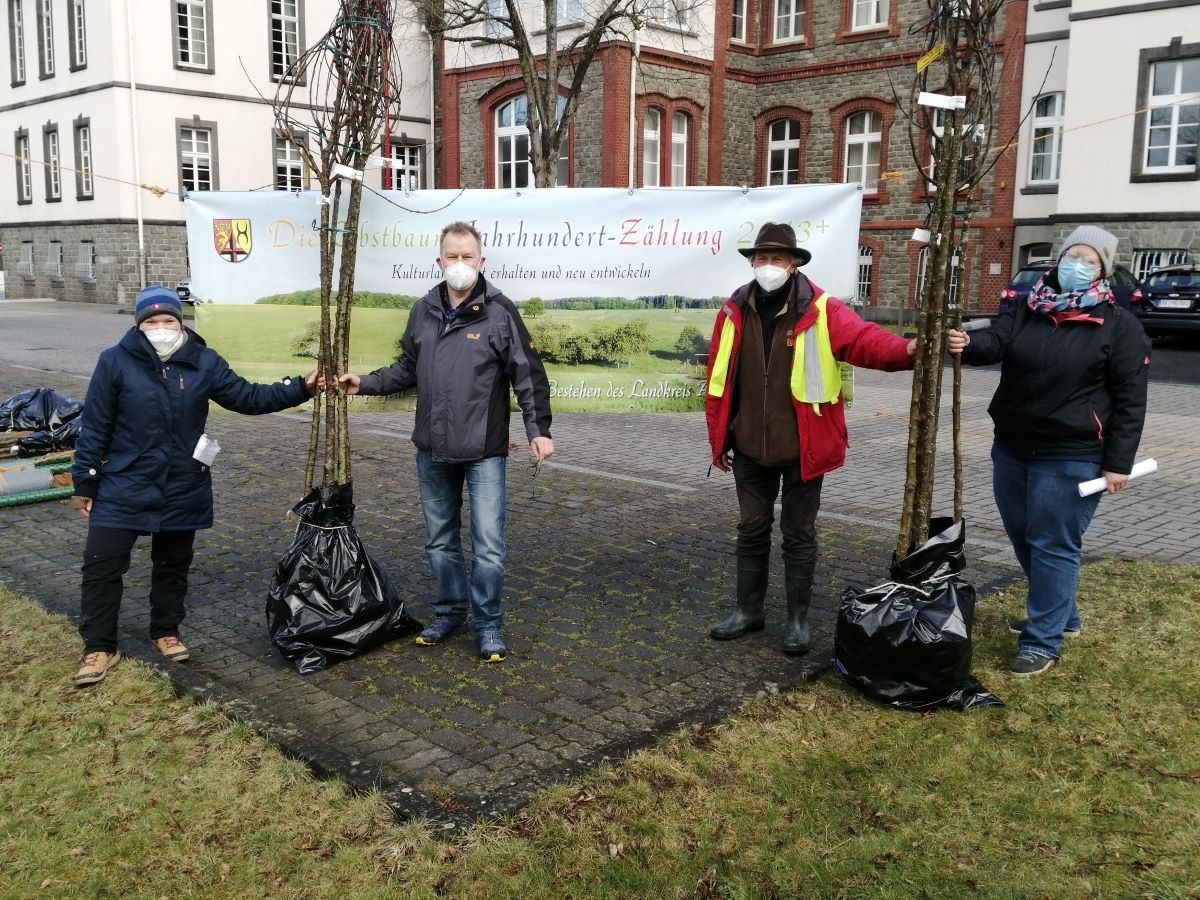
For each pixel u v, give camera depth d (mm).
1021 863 3033
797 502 4500
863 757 3670
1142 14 21078
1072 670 4379
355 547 4609
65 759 3604
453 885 2900
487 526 4477
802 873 2984
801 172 26891
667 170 24109
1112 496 7855
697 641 4766
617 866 3000
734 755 3668
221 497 7637
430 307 4508
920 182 24922
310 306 5574
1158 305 19891
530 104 15906
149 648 4598
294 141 4727
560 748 3693
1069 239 4180
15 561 5992
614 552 6293
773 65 26859
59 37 31984
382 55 4625
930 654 3982
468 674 4375
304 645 4414
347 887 2902
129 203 30828
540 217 5496
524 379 4441
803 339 4316
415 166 30453
